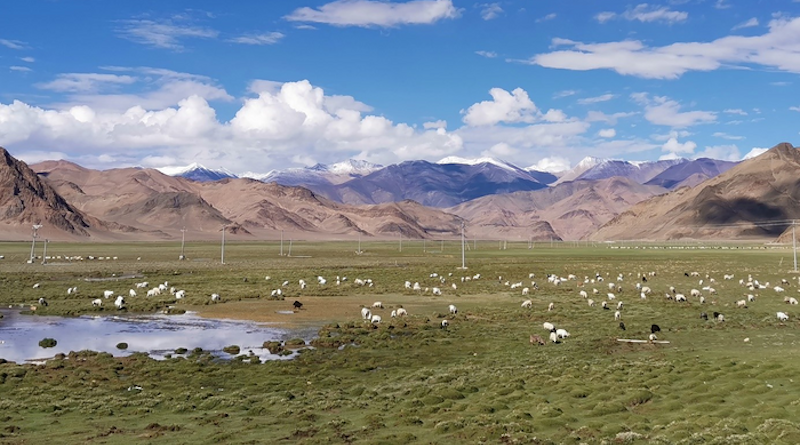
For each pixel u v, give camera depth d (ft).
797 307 263.49
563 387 125.90
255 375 147.02
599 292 326.85
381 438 96.48
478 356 166.09
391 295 316.40
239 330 212.43
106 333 205.87
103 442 96.94
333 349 179.01
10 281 378.73
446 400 120.26
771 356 151.84
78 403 121.08
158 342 190.70
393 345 181.68
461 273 464.24
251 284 374.43
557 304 274.57
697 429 94.43
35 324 222.89
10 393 129.08
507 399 119.03
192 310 259.60
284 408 117.50
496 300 294.05
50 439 98.53
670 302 278.67
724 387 118.42
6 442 96.58
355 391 130.82
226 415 112.98
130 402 121.80
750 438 86.38
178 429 103.86
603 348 174.19
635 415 105.19
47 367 152.56
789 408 102.37
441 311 255.70
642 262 604.90
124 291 323.98
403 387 132.77
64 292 318.65
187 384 138.72
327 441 95.86
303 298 303.27
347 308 266.57
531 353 168.35
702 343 180.96
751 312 246.88
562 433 97.71
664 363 144.25
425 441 95.55
